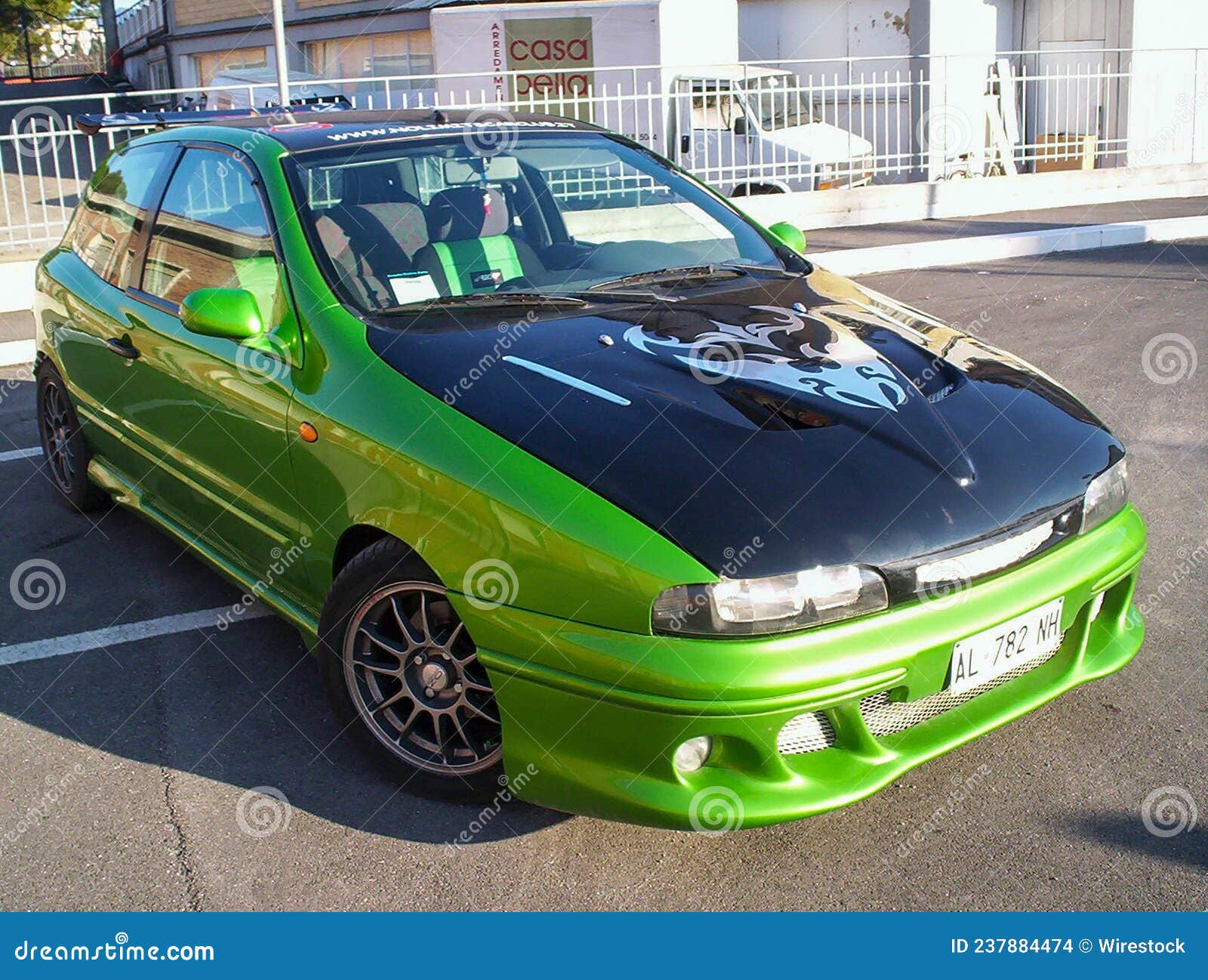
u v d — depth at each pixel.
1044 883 2.57
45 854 2.77
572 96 14.12
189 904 2.59
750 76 13.50
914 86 16.27
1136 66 17.22
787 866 2.67
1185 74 17.70
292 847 2.77
